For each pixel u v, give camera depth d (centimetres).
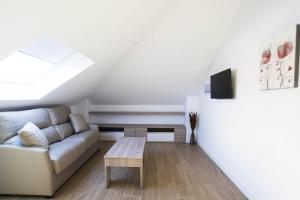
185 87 461
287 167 164
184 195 238
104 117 557
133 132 505
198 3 278
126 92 490
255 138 215
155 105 550
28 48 218
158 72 414
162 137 507
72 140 330
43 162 222
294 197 156
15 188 228
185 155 396
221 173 305
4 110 287
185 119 515
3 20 120
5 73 247
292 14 161
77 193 241
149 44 350
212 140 369
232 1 268
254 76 218
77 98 463
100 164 345
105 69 373
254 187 217
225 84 284
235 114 266
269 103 190
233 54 279
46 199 227
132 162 254
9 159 224
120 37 273
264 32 201
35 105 342
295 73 153
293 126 157
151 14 264
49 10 135
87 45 234
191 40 336
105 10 182
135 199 229
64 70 298
